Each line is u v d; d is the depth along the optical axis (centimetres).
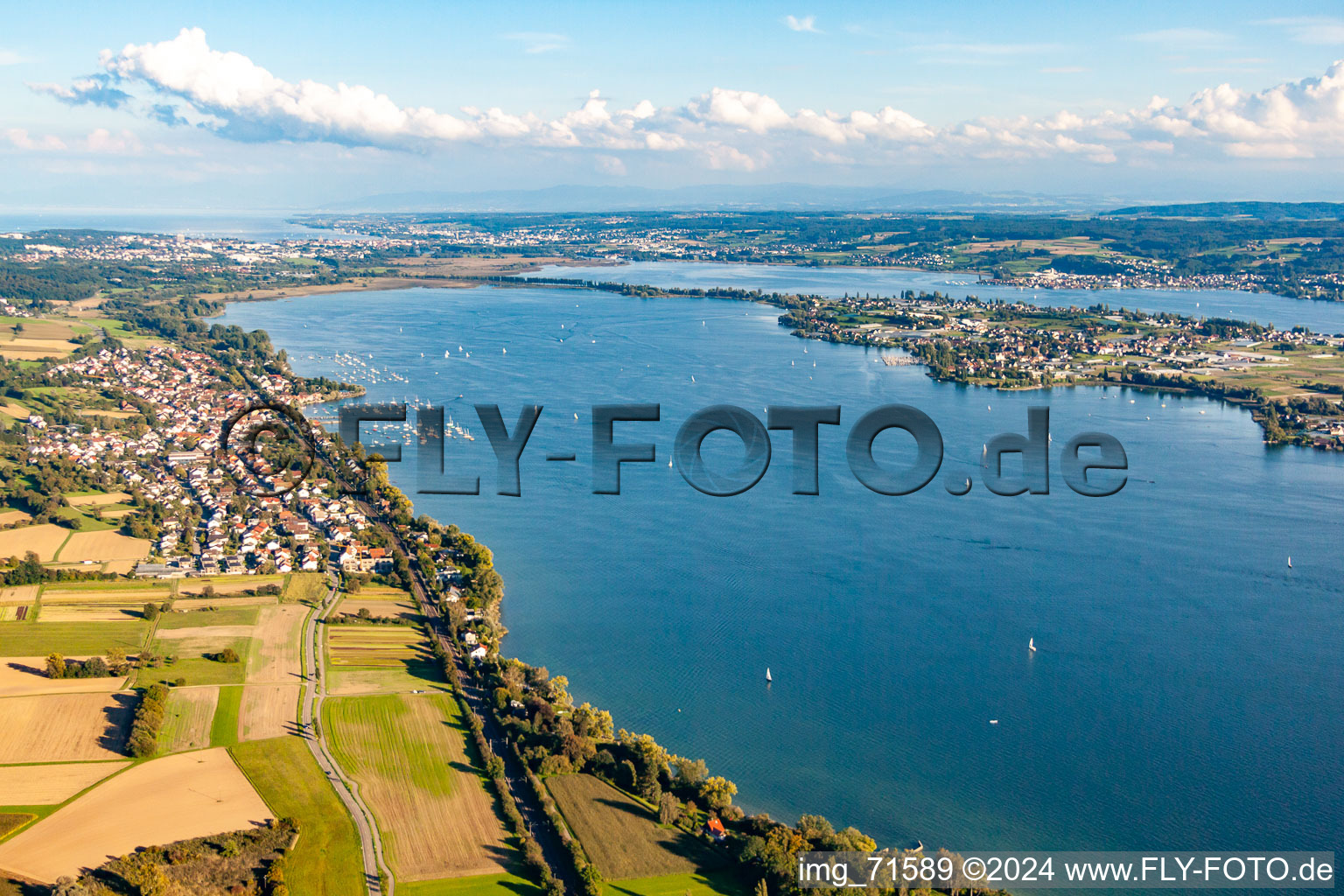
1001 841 18275
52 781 17912
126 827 16612
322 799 17688
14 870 15350
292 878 15562
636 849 16775
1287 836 18500
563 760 19025
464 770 18888
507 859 16300
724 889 15862
